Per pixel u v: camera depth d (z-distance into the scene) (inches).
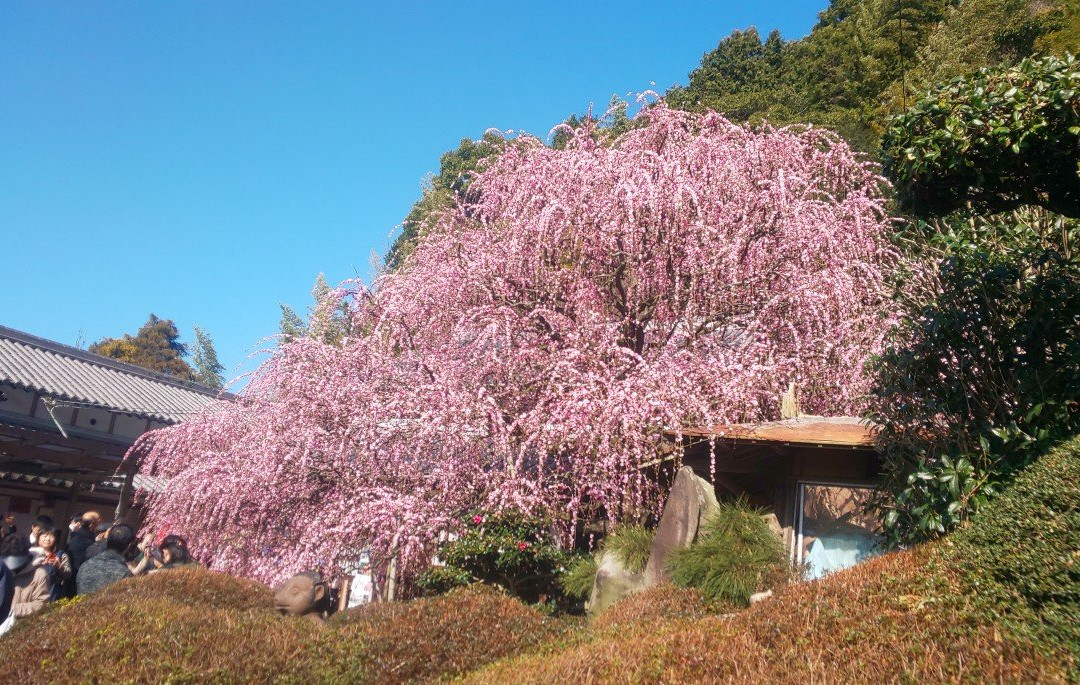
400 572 456.8
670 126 534.6
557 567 408.2
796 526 378.0
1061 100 242.5
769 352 462.9
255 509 510.3
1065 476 185.3
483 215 541.0
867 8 1385.3
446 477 450.0
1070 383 240.8
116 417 756.0
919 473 254.7
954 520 238.5
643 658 209.3
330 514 463.8
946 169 266.4
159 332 2015.3
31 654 216.2
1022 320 261.1
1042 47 1084.5
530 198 507.2
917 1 1282.0
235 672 219.0
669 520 354.3
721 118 545.3
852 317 468.4
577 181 491.2
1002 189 269.1
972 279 274.8
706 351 476.1
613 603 355.6
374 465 481.4
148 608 241.3
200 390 878.4
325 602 326.0
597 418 418.3
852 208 518.3
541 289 497.0
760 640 205.5
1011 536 190.4
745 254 494.0
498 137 569.0
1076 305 254.5
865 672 171.6
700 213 469.7
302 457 486.6
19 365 685.9
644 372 433.1
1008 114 252.8
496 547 409.7
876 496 306.8
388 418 475.2
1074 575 172.9
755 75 1590.8
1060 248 282.8
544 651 268.4
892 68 1213.1
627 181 472.7
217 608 264.1
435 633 269.7
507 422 466.6
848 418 423.5
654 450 419.5
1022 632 174.9
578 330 474.0
